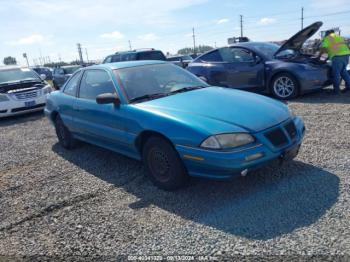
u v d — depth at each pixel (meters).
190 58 24.80
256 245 2.91
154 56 14.99
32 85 10.91
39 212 3.95
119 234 3.31
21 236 3.48
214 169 3.55
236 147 3.50
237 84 9.56
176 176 3.94
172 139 3.79
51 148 6.56
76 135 5.83
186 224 3.36
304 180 4.00
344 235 2.91
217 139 3.51
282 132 3.82
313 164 4.43
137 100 4.50
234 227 3.22
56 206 4.05
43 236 3.44
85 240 3.28
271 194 3.77
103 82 5.02
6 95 10.18
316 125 6.18
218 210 3.56
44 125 8.96
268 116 3.88
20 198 4.40
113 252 3.04
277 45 10.15
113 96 4.46
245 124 3.67
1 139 7.86
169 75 5.16
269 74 8.98
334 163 4.39
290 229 3.09
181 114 3.90
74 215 3.79
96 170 5.11
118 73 4.91
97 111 4.91
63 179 4.89
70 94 5.79
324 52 8.74
